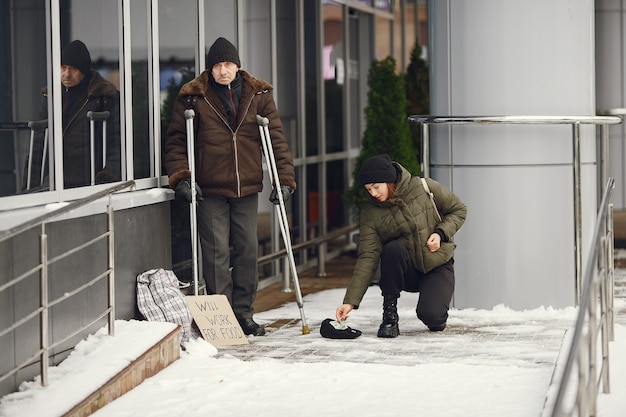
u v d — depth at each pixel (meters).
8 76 12.94
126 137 16.06
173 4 17.97
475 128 18.23
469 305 18.36
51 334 13.07
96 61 15.16
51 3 13.83
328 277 24.16
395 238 16.50
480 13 18.23
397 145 24.88
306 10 25.52
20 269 12.32
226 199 17.00
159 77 17.36
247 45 21.77
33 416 11.16
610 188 13.71
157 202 16.55
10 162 13.00
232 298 17.09
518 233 18.22
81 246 12.71
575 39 18.30
